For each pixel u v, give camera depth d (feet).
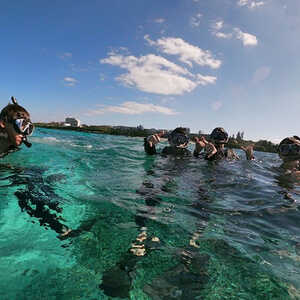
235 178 13.57
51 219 6.35
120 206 7.71
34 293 3.72
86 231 5.88
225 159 20.66
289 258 5.18
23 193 7.98
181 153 21.01
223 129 20.92
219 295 3.95
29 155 15.81
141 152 23.50
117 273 4.36
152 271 4.49
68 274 4.23
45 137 34.81
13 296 3.62
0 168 11.03
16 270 4.21
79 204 7.62
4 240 5.14
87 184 10.12
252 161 22.44
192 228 6.46
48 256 4.71
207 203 8.73
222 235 6.15
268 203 9.16
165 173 13.78
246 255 5.23
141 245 5.39
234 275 4.50
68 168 13.15
